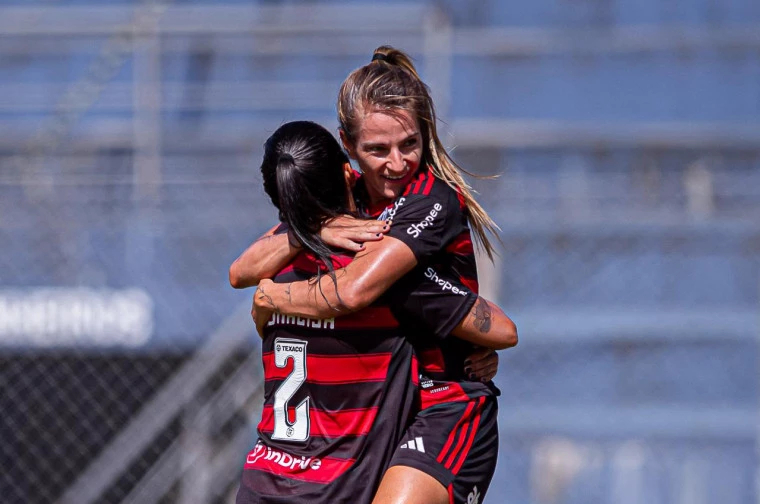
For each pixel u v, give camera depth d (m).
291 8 33.06
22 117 32.03
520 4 35.53
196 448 24.52
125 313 24.94
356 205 10.57
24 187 26.88
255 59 33.47
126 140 30.08
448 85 28.84
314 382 9.80
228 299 25.11
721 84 32.62
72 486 24.28
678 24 35.19
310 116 32.09
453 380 10.27
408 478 9.48
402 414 9.84
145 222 25.38
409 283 9.76
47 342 24.72
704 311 26.11
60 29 32.75
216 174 29.08
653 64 33.03
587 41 31.75
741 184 28.28
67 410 24.91
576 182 28.70
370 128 9.67
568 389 25.84
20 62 33.09
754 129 30.03
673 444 25.14
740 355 25.88
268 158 10.05
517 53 33.00
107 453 24.11
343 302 9.41
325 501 9.55
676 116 32.72
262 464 9.96
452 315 9.82
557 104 33.00
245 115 32.31
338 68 33.28
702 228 26.50
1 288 24.72
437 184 10.00
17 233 24.97
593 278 26.19
